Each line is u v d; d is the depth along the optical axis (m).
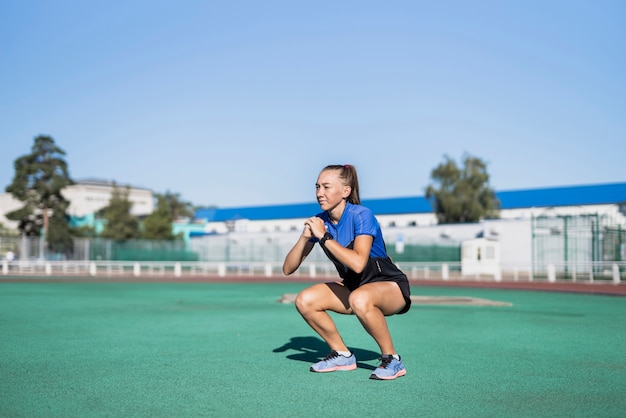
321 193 5.39
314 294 5.66
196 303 15.35
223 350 7.19
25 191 62.12
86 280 31.09
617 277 26.52
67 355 6.76
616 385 5.24
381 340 5.46
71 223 72.50
